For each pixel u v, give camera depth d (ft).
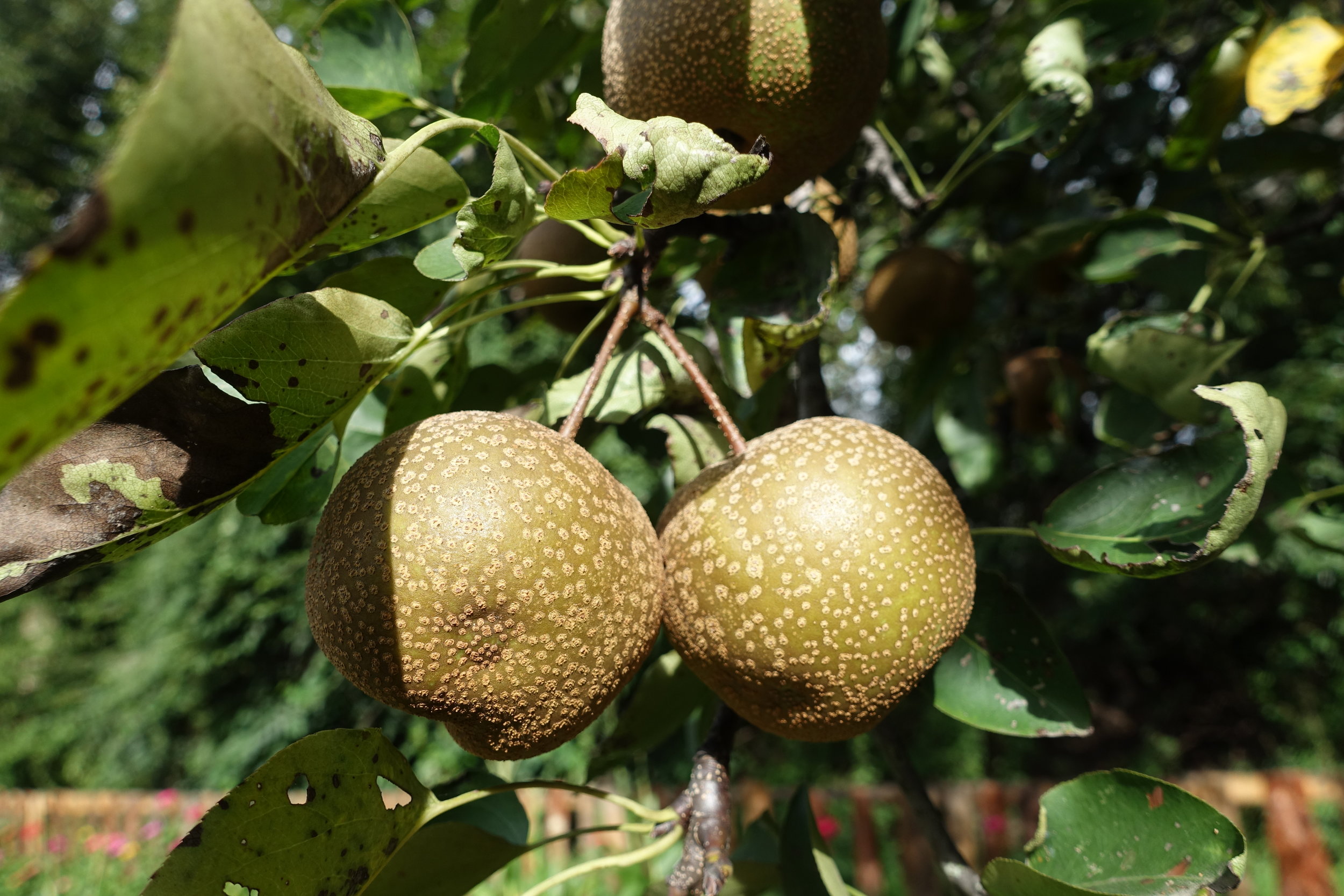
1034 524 0.75
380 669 0.55
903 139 1.34
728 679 0.65
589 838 3.60
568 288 1.01
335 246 0.69
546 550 0.55
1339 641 5.74
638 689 0.93
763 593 0.62
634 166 0.56
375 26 0.90
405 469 0.56
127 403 0.55
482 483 0.55
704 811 0.65
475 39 0.95
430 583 0.54
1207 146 1.15
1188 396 0.98
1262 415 0.59
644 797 2.64
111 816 4.13
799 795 0.86
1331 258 1.70
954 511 0.66
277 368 0.57
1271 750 5.96
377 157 0.51
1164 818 0.64
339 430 0.72
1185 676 6.56
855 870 3.58
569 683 0.57
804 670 0.62
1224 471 0.70
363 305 0.61
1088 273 1.24
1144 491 0.72
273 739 4.75
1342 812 3.39
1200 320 1.01
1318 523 0.99
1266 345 1.87
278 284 1.52
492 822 0.80
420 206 0.70
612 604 0.58
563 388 0.83
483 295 0.69
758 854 0.95
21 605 7.74
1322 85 0.99
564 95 1.26
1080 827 0.67
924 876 3.40
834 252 0.76
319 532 0.58
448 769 3.89
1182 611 6.25
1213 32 1.54
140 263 0.35
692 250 1.07
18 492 0.53
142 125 0.33
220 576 5.13
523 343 4.20
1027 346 1.96
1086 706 0.76
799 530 0.62
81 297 0.33
